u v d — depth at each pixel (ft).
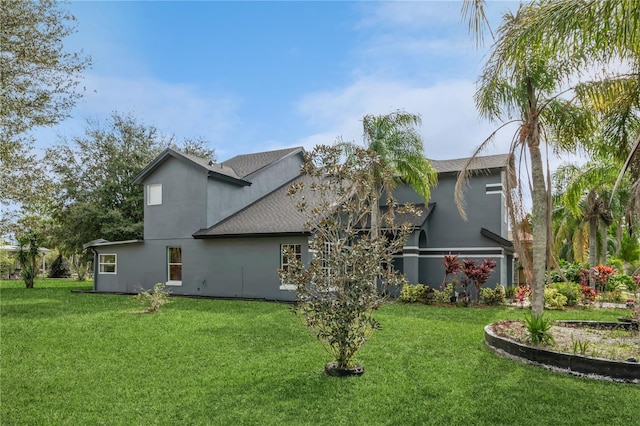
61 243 89.71
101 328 33.76
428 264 66.39
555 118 33.83
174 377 21.11
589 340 28.78
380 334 31.32
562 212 86.53
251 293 58.34
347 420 16.07
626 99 30.71
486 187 63.77
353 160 25.08
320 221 23.06
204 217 62.39
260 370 22.22
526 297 54.80
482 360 24.34
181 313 42.19
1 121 49.67
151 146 95.71
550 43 25.11
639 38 21.70
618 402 17.93
